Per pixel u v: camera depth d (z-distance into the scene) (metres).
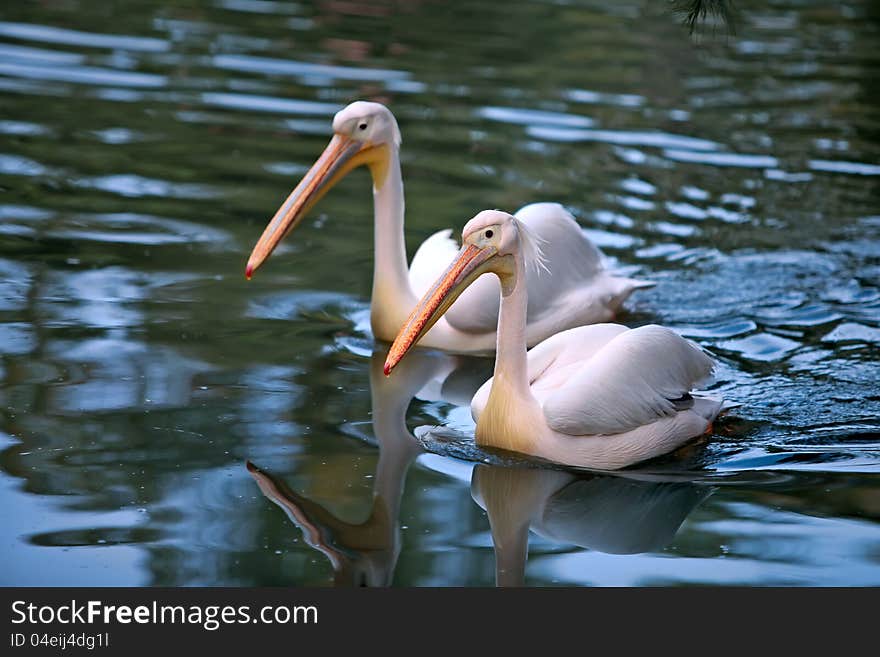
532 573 8.54
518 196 16.55
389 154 12.75
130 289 13.27
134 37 23.09
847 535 9.09
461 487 9.75
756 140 19.48
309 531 8.87
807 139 19.62
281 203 15.95
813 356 12.49
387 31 24.92
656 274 14.59
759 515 9.45
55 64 21.02
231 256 14.40
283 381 11.46
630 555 8.81
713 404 11.03
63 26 23.53
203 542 8.62
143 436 10.12
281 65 21.80
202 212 15.54
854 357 12.47
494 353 12.99
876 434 10.88
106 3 25.64
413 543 8.82
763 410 11.31
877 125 20.44
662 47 25.00
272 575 8.30
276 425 10.54
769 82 22.83
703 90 22.11
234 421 10.53
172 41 23.02
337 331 12.83
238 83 20.66
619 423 10.35
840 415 11.23
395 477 9.81
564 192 16.84
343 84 20.94
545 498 9.70
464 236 10.18
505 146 18.55
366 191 17.28
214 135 18.23
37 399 10.62
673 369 10.77
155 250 14.38
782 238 15.75
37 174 16.39
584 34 25.78
